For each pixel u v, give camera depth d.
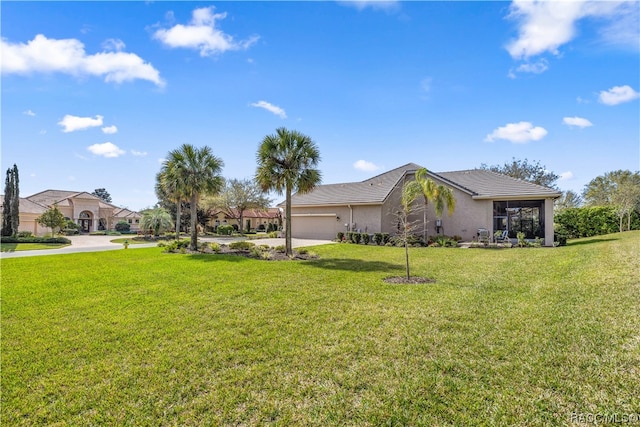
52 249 19.83
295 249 15.86
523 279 8.21
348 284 8.12
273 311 5.86
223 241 26.80
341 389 3.18
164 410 2.89
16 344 4.43
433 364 3.63
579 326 4.57
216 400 3.03
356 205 23.52
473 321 5.03
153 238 32.09
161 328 5.03
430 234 21.59
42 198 46.72
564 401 2.86
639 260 9.07
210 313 5.78
